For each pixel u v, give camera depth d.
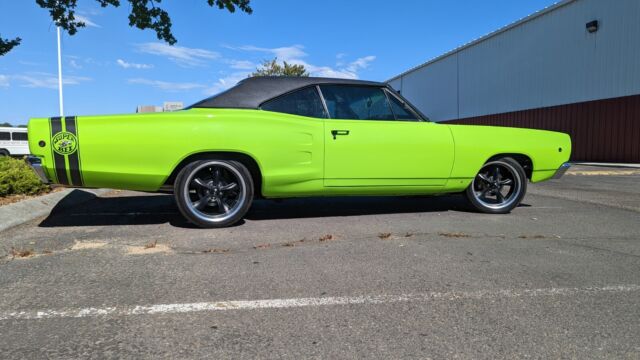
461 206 6.03
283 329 2.45
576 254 3.83
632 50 16.92
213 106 4.62
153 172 4.33
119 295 2.89
